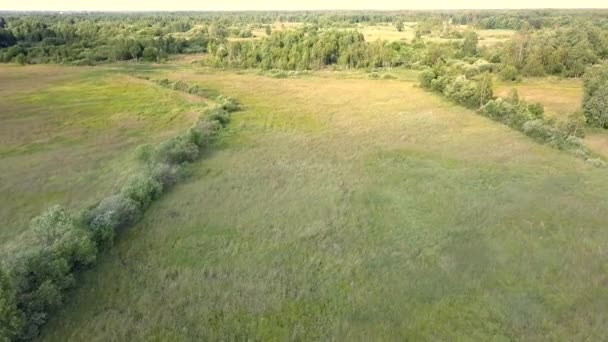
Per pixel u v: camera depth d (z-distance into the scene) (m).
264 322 21.75
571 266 26.36
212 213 32.78
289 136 53.09
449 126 57.62
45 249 24.19
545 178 39.78
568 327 21.36
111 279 24.64
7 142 49.28
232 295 23.66
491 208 33.94
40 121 58.56
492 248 28.33
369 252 27.92
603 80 59.00
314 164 43.28
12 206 33.47
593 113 57.62
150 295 23.45
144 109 66.56
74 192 36.12
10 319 19.09
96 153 46.06
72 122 58.53
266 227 30.97
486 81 67.50
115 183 37.88
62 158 44.31
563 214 32.88
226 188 37.16
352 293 23.94
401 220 32.25
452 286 24.52
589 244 28.70
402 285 24.61
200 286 24.34
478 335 20.86
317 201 35.09
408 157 45.59
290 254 27.69
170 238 29.17
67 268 23.38
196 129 50.84
